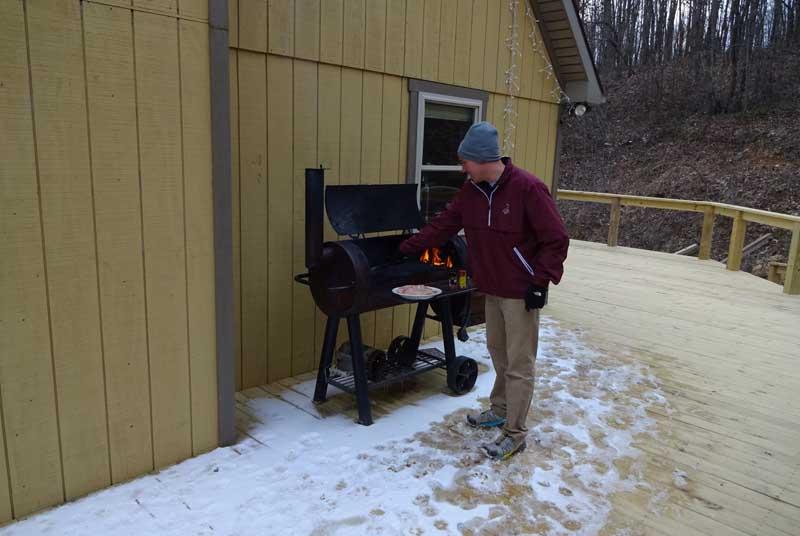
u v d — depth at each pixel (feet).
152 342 8.75
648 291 22.86
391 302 10.82
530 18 18.28
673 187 57.16
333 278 10.78
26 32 7.15
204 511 8.04
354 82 13.56
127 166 8.15
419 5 14.71
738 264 26.71
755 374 14.33
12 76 7.11
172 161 8.58
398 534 7.68
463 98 16.46
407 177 15.34
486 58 17.01
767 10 65.72
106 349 8.28
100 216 7.99
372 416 11.27
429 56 15.23
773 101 60.85
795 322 18.98
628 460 9.89
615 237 32.78
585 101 19.89
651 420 11.55
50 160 7.50
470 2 16.12
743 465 9.91
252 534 7.59
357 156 13.94
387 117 14.49
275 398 12.10
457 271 12.06
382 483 8.86
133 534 7.53
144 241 8.45
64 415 8.01
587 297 21.76
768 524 8.27
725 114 63.10
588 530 7.92
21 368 7.57
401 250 10.89
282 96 12.25
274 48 11.93
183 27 8.44
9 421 7.55
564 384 13.17
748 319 19.21
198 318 9.24
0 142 7.10
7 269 7.31
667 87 69.51
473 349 15.47
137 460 8.84
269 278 12.60
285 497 8.43
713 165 57.16
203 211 9.04
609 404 12.20
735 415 11.94
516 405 9.59
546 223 8.82
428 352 13.15
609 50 77.00
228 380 9.77
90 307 8.05
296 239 12.93
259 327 12.59
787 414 12.07
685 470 9.66
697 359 15.30
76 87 7.59
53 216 7.59
